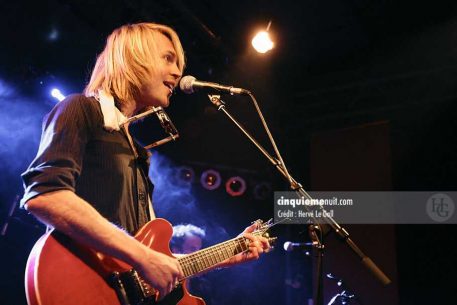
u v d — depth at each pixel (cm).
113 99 221
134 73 228
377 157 762
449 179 822
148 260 186
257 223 276
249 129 860
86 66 641
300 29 745
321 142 805
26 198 176
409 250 827
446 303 795
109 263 192
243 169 850
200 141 837
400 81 798
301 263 815
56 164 182
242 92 314
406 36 775
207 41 673
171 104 791
